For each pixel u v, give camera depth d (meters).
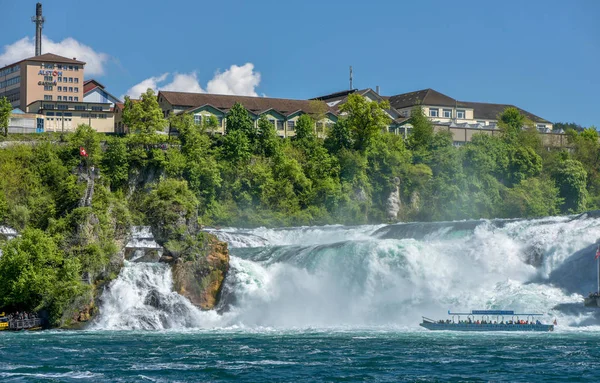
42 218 138.12
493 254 127.38
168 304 123.94
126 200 161.12
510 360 84.31
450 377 76.38
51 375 77.62
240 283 129.38
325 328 116.25
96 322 120.12
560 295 118.25
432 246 129.25
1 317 114.50
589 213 131.62
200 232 134.00
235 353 90.06
